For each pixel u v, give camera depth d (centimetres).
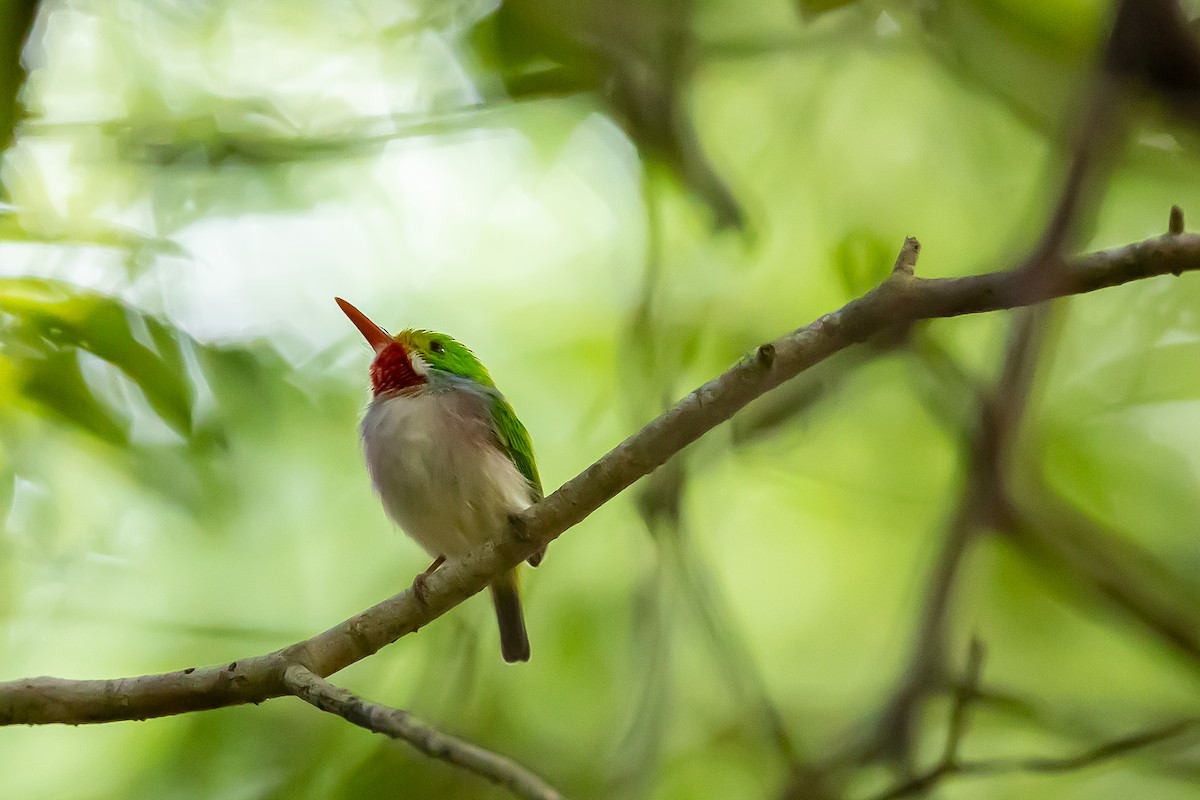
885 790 855
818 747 1003
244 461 1016
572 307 1306
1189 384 1174
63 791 1030
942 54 1116
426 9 1133
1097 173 658
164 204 1078
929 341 972
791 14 1152
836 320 617
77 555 1021
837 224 1219
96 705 627
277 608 1136
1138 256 575
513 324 1302
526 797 542
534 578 1131
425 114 1091
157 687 630
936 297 602
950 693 863
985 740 1108
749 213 1109
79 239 820
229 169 1077
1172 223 576
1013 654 1123
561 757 1011
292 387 1041
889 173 1253
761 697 941
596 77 1068
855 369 1005
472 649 988
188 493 903
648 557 1016
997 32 1054
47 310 776
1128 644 1111
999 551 1088
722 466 1247
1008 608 1128
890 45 1168
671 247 1216
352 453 1148
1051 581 985
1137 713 985
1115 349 1199
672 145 1057
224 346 902
